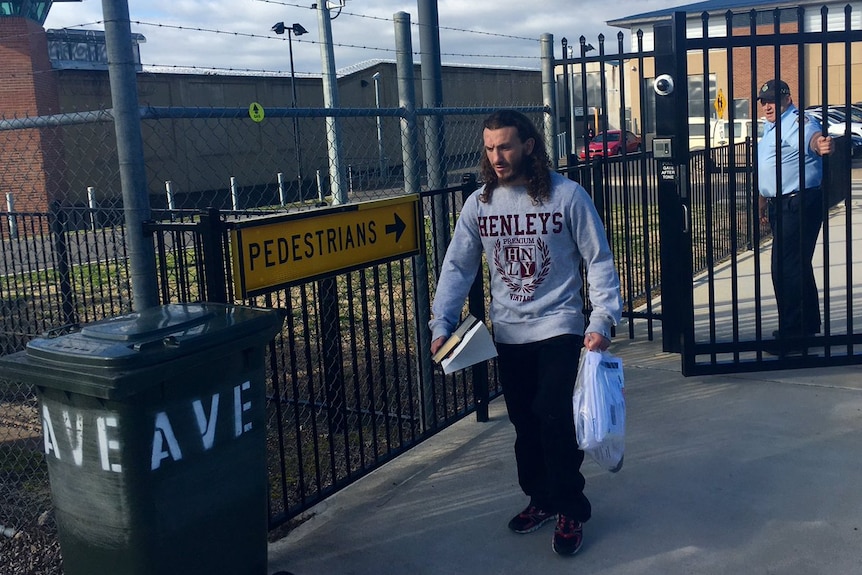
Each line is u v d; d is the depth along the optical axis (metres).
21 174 11.07
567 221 3.17
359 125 11.42
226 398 2.71
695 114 22.38
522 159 3.18
